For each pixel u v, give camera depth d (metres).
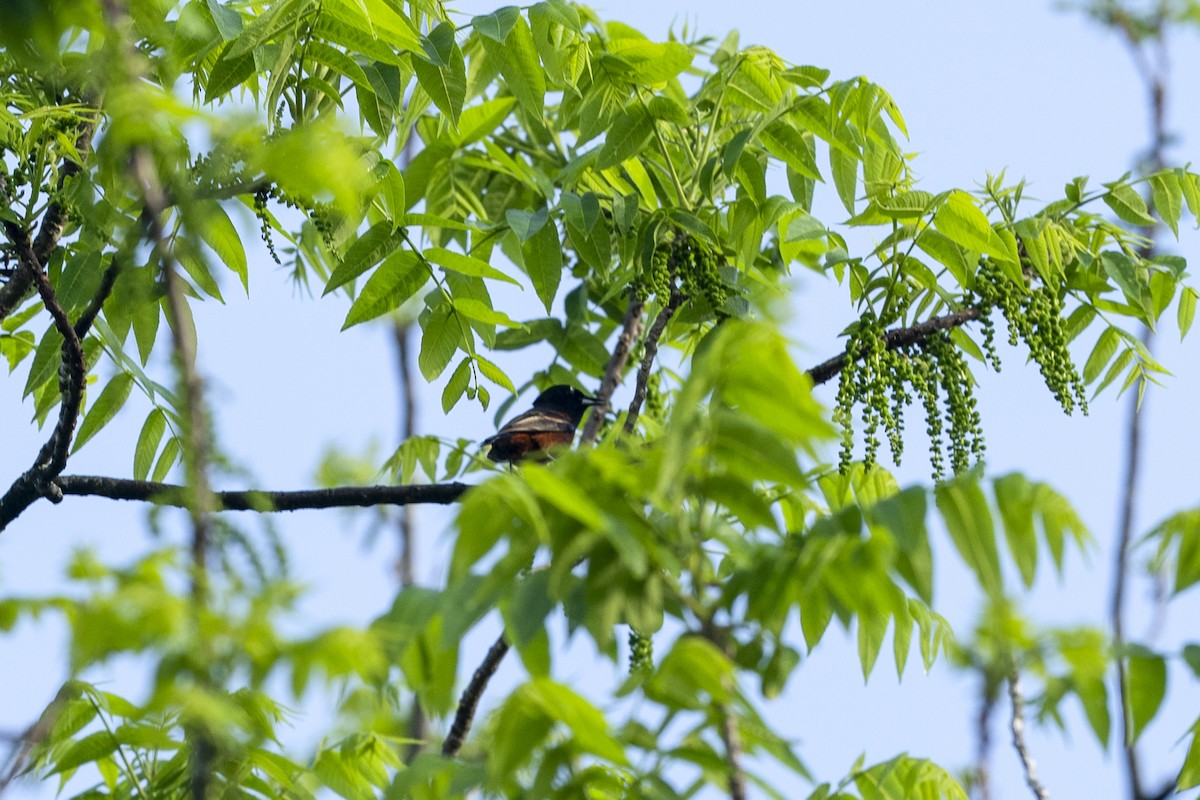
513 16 11.17
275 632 4.67
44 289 10.41
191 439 4.77
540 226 11.58
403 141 12.20
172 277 4.92
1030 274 12.08
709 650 5.58
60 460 11.28
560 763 6.01
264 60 10.12
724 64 12.75
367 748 7.93
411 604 5.93
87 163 11.23
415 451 12.97
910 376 10.80
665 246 11.89
